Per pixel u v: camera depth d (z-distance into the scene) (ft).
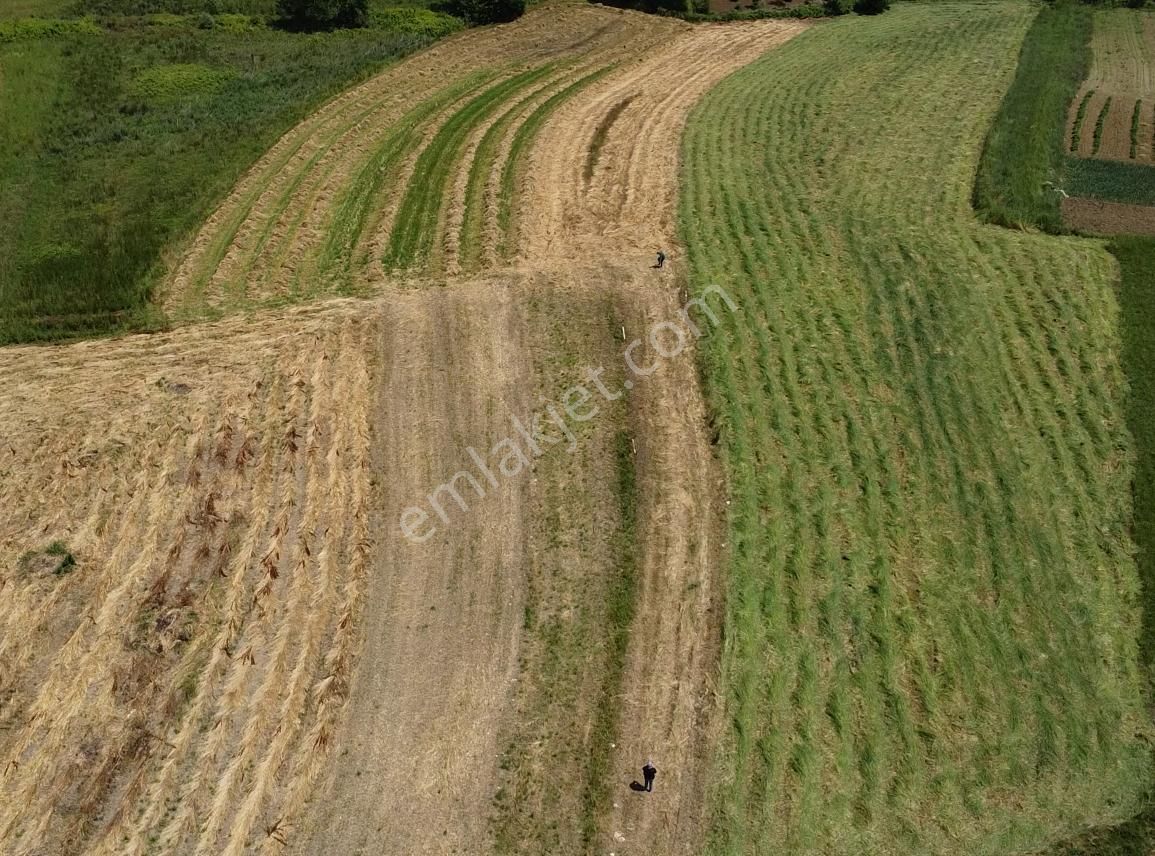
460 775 57.21
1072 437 79.66
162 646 64.18
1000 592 68.18
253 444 79.51
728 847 54.29
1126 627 66.54
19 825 55.06
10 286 100.17
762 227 107.14
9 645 64.49
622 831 54.95
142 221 111.34
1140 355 87.40
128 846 53.88
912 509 73.92
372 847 53.88
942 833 55.47
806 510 73.61
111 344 92.22
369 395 84.33
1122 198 113.29
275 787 56.59
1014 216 107.45
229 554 70.49
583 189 116.37
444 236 107.86
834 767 58.03
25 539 71.61
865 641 64.75
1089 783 58.08
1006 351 88.48
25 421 81.71
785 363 87.20
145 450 78.64
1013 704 61.62
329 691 61.21
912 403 82.99
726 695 61.36
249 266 104.01
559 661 63.31
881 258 101.40
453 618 66.03
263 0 180.96
